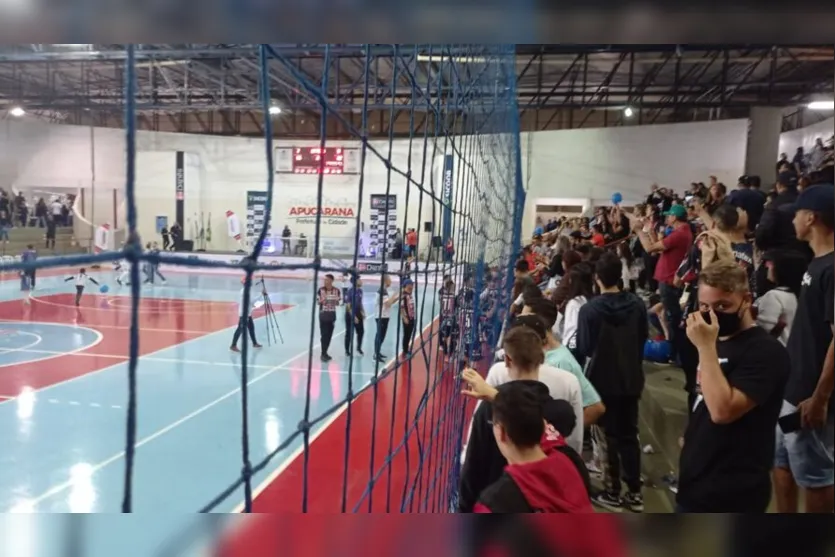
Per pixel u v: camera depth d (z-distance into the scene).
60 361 8.76
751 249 3.75
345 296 8.78
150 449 5.26
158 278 19.36
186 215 21.28
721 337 1.98
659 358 5.76
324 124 1.18
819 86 17.52
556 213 18.55
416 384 7.10
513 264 8.00
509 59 6.49
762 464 1.90
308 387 1.19
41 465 4.91
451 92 2.89
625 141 17.64
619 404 3.41
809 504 2.30
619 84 19.72
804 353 2.46
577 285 4.20
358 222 1.42
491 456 2.18
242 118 23.89
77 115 22.59
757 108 15.98
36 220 20.53
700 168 16.67
